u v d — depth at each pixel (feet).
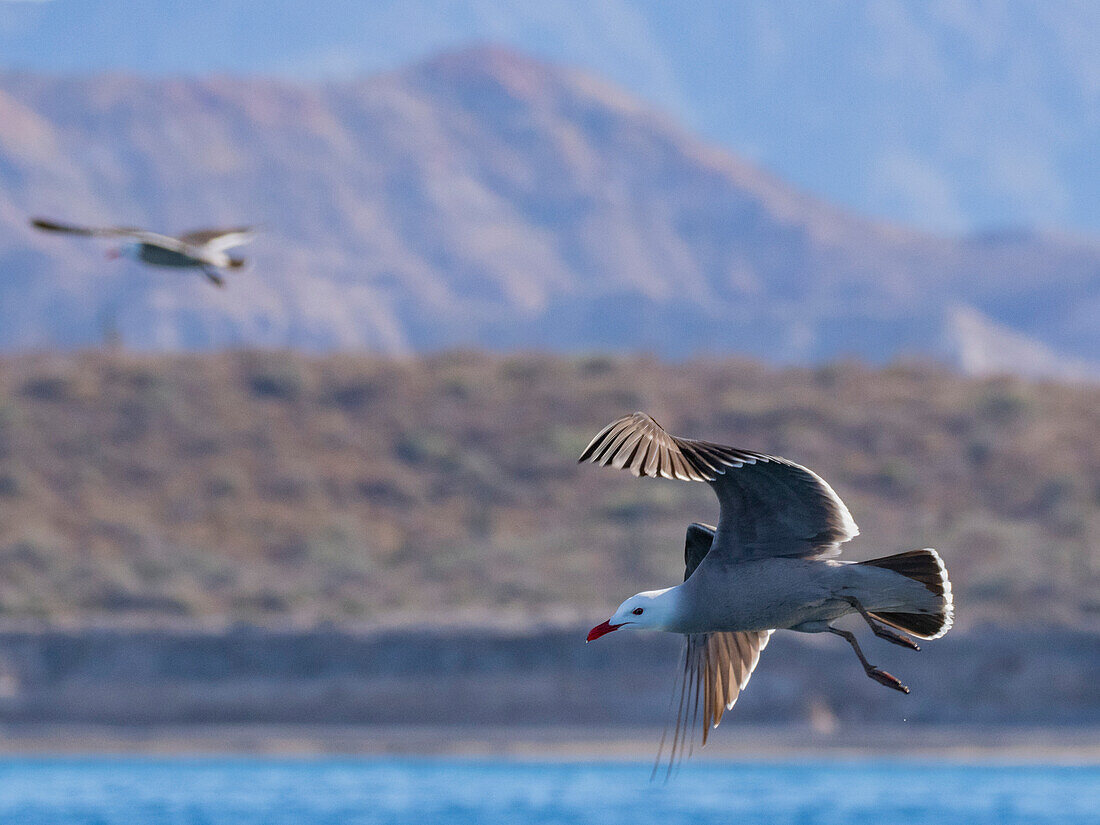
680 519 241.55
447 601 220.23
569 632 186.60
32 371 291.38
